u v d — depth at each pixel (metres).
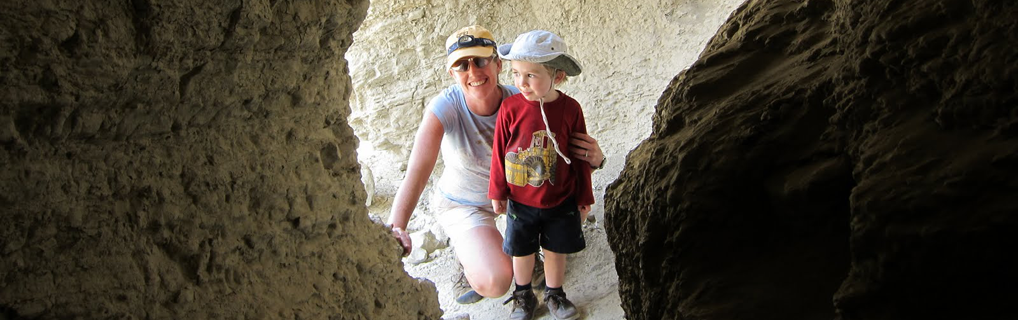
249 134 1.50
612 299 3.17
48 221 1.11
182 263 1.34
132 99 1.19
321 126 1.73
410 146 4.79
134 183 1.24
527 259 2.97
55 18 1.03
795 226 1.57
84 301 1.15
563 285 3.38
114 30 1.12
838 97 1.53
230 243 1.43
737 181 1.64
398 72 4.62
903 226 1.21
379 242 1.96
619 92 4.43
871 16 1.45
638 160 2.13
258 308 1.46
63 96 1.07
